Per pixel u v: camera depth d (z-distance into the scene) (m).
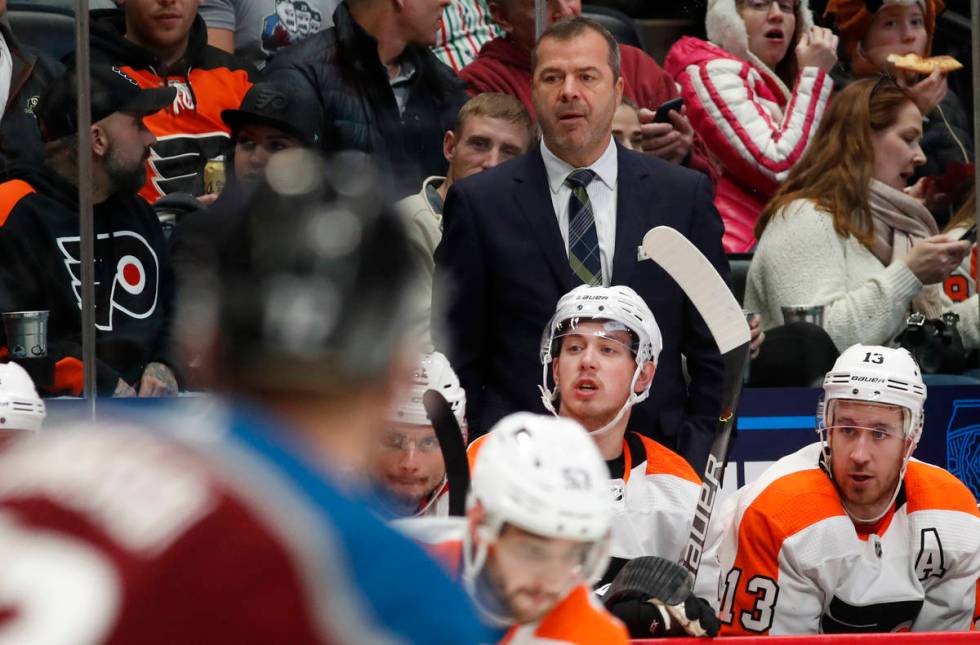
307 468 3.06
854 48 15.84
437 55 15.66
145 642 2.70
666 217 11.98
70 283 12.48
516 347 11.73
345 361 3.24
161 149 13.53
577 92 11.72
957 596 11.04
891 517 11.03
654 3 16.69
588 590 5.62
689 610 8.87
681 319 11.77
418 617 2.97
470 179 12.04
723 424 9.96
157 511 2.84
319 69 13.80
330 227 3.28
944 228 14.95
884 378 10.72
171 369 12.43
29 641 2.69
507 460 5.50
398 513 9.73
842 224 14.50
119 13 13.58
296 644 2.77
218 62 14.06
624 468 10.56
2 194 12.45
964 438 13.55
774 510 10.82
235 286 3.24
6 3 13.03
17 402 10.90
